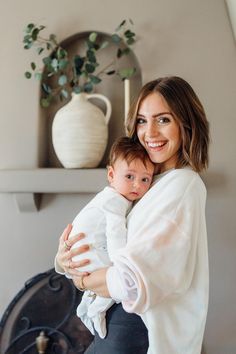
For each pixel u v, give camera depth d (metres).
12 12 1.61
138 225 0.81
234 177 1.46
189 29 1.52
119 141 0.96
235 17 1.46
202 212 0.84
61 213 1.59
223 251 1.47
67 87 1.67
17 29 1.60
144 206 0.84
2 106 1.58
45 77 1.62
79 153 1.48
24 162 1.56
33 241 1.59
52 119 1.68
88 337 1.57
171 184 0.83
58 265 1.02
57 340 1.58
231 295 1.46
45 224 1.59
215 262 1.47
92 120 1.48
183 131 0.87
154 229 0.77
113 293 0.76
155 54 1.52
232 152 1.47
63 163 1.53
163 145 0.88
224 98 1.49
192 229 0.78
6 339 1.58
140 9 1.55
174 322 0.81
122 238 0.85
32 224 1.59
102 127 1.51
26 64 1.59
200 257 0.85
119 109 1.65
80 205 1.58
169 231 0.76
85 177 1.46
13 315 1.58
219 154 1.48
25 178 1.48
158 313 0.80
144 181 0.91
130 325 0.86
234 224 1.46
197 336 0.82
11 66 1.59
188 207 0.79
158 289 0.72
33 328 1.58
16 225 1.60
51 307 1.58
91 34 1.51
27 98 1.58
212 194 1.47
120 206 0.89
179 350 0.80
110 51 1.66
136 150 0.92
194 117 0.88
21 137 1.57
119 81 1.65
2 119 1.58
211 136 1.48
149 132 0.87
